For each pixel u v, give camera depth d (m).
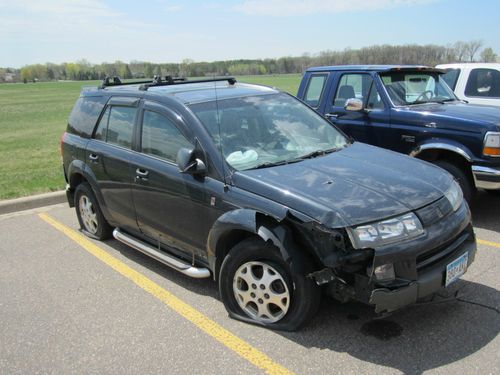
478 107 6.39
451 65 8.59
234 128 4.20
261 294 3.59
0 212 7.25
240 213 3.54
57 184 8.48
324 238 3.16
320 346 3.40
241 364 3.28
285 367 3.21
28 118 26.67
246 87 5.09
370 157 4.25
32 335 3.79
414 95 6.79
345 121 7.02
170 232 4.37
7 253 5.58
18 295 4.49
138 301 4.27
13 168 10.33
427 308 3.84
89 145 5.42
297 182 3.56
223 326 3.75
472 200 5.93
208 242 3.83
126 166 4.74
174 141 4.27
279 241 3.30
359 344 3.40
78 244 5.78
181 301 4.21
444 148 5.84
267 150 4.16
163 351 3.49
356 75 7.01
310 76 7.79
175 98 4.41
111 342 3.64
